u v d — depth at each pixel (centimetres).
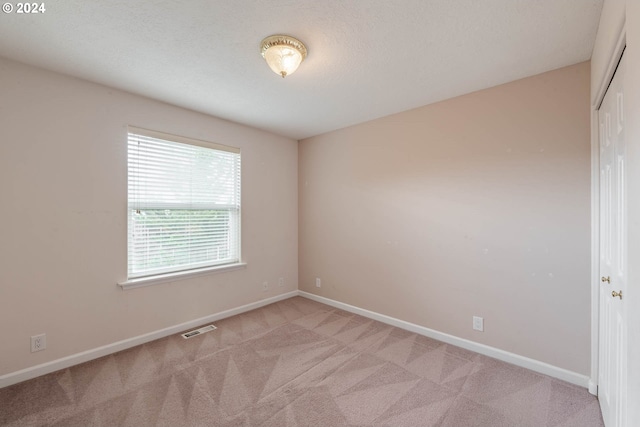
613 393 147
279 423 162
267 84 232
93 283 231
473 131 244
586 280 194
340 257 351
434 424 162
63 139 216
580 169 195
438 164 265
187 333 279
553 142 206
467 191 247
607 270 165
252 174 347
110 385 196
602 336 175
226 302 322
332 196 359
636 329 94
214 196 313
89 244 229
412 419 165
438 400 181
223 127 317
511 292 225
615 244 147
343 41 175
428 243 272
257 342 260
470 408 174
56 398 182
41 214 208
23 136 200
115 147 242
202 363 224
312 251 385
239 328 291
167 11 150
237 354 238
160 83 231
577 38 170
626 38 105
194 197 296
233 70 211
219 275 315
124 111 246
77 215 223
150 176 265
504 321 228
